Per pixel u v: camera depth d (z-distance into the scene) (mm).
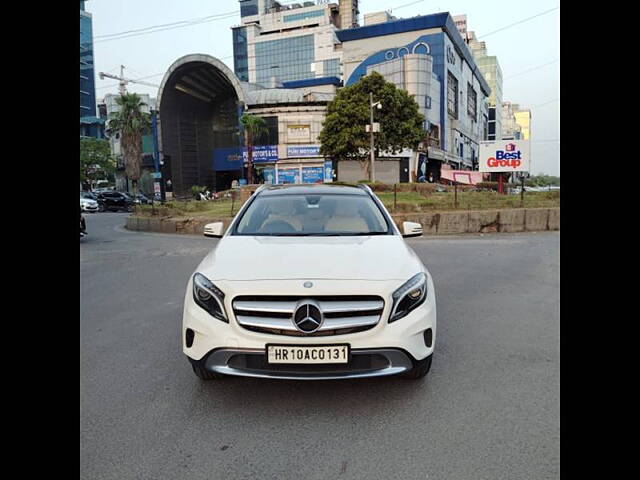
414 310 2990
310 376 2812
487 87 111438
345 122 39156
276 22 128750
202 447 2623
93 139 71688
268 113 57125
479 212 14180
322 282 2873
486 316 5156
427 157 60125
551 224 14531
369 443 2637
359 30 71000
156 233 16875
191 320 3023
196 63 58906
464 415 2938
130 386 3434
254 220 4148
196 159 65938
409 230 4375
